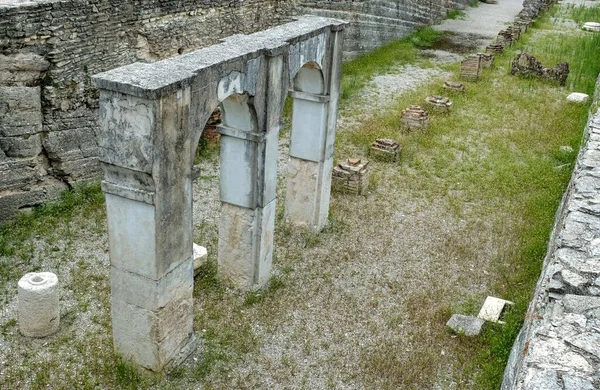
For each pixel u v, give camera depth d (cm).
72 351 862
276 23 1889
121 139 704
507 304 959
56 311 886
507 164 1470
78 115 1216
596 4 3491
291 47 934
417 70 2195
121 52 1290
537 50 2467
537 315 710
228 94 812
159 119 688
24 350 859
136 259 758
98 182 1276
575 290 682
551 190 1346
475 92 1950
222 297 979
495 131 1666
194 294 981
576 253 737
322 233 1168
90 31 1198
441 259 1106
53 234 1123
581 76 2145
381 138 1540
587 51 2419
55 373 819
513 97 1919
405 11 2566
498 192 1345
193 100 748
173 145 727
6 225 1138
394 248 1134
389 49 2408
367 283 1034
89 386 795
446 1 3048
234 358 861
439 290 1016
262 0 1784
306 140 1102
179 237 781
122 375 808
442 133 1634
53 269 1028
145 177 709
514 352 777
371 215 1235
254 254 977
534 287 970
